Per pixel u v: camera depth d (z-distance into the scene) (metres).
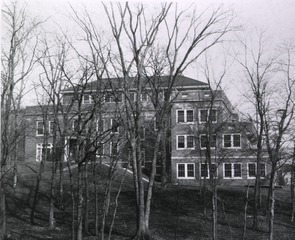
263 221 33.47
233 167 48.62
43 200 36.47
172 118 51.88
